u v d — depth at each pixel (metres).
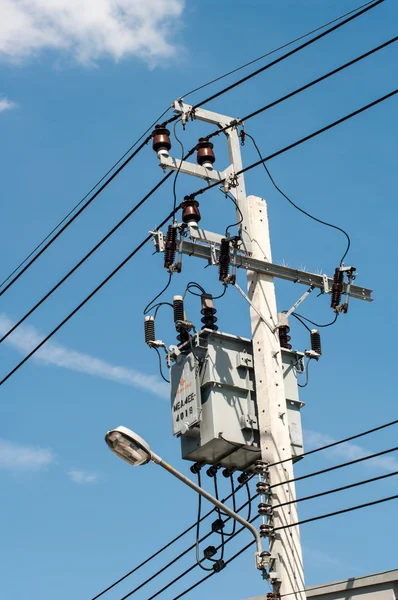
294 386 20.36
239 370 20.11
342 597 21.77
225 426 19.45
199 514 20.17
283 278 20.30
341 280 20.38
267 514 18.09
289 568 17.67
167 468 17.88
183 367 20.28
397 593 20.95
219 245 19.78
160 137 19.94
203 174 20.19
